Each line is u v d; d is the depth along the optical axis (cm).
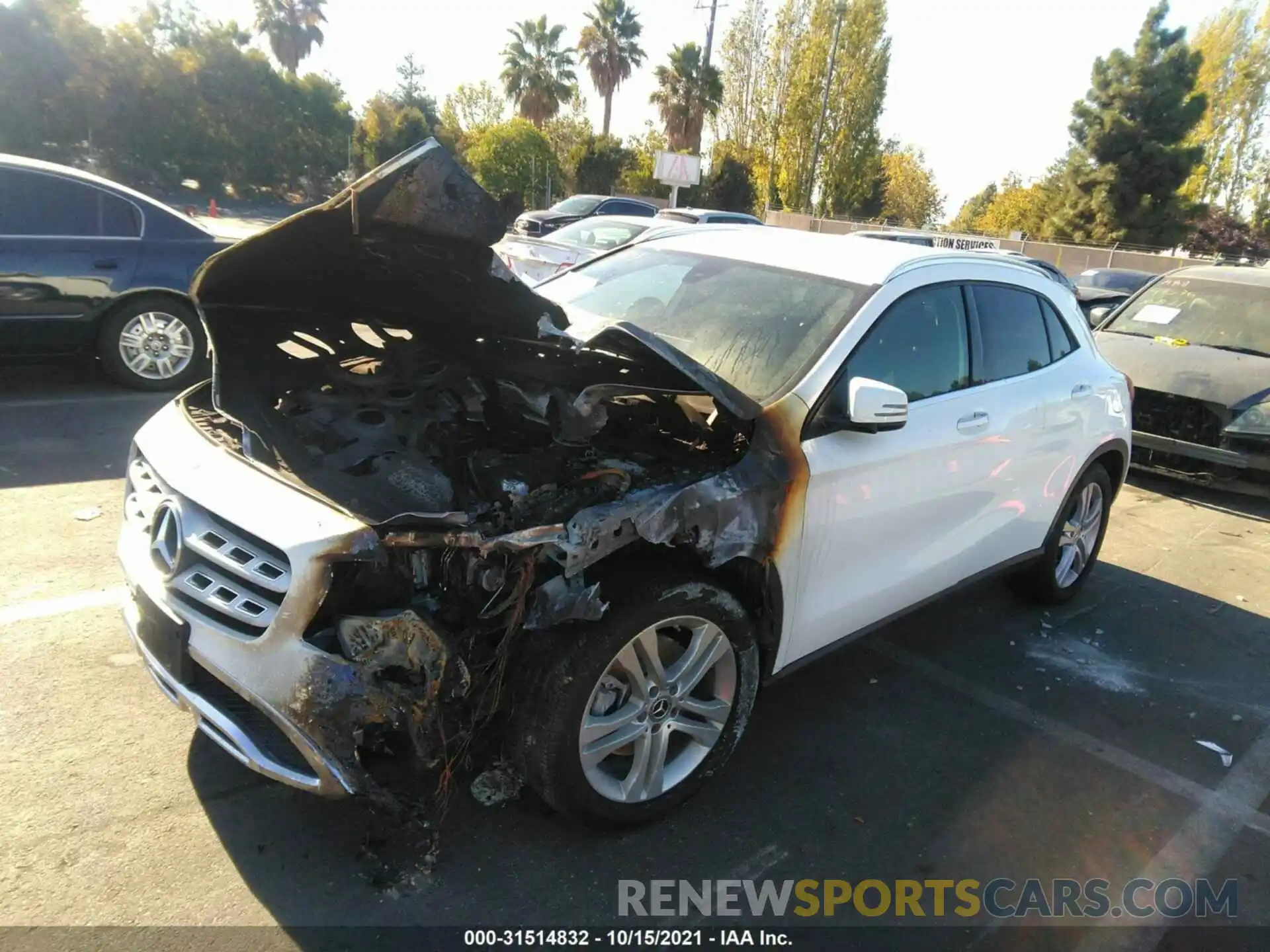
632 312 385
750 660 295
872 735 354
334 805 278
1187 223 4038
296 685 221
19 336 655
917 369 355
